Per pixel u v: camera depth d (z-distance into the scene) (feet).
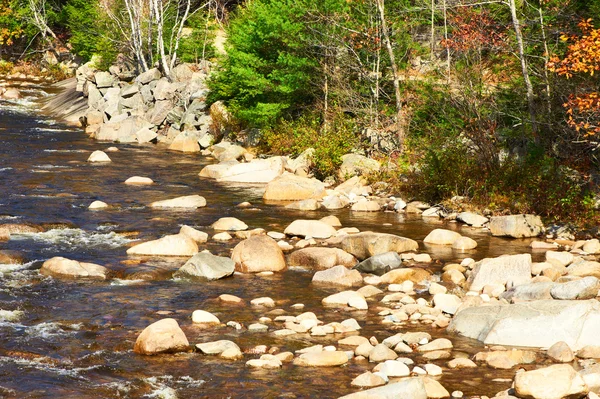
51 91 183.52
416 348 34.96
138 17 149.48
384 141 91.56
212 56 158.40
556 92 79.15
